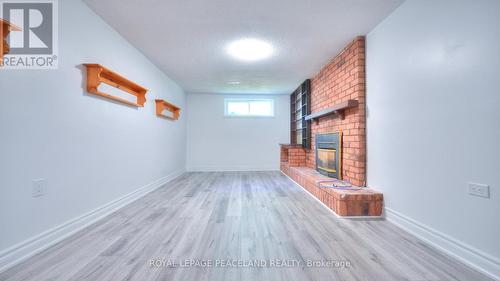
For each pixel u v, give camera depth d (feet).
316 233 7.06
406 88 7.22
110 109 8.95
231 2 7.31
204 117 21.53
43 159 5.97
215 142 21.59
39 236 5.79
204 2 7.32
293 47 10.75
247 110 22.02
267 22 8.53
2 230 4.97
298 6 7.51
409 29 7.09
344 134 10.75
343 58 10.96
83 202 7.43
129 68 10.37
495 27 4.75
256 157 21.83
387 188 8.21
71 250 5.90
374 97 8.91
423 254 5.76
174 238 6.66
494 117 4.78
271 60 12.46
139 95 11.18
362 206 8.45
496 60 4.74
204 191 12.89
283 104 21.94
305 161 17.25
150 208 9.61
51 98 6.24
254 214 8.85
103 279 4.68
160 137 14.24
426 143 6.45
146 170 12.24
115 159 9.29
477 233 5.09
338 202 8.53
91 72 7.59
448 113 5.79
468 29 5.30
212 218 8.38
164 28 9.03
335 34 9.46
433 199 6.22
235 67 13.70
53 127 6.30
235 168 21.65
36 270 4.98
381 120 8.49
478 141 5.08
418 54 6.73
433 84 6.22
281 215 8.73
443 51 5.92
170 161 16.33
